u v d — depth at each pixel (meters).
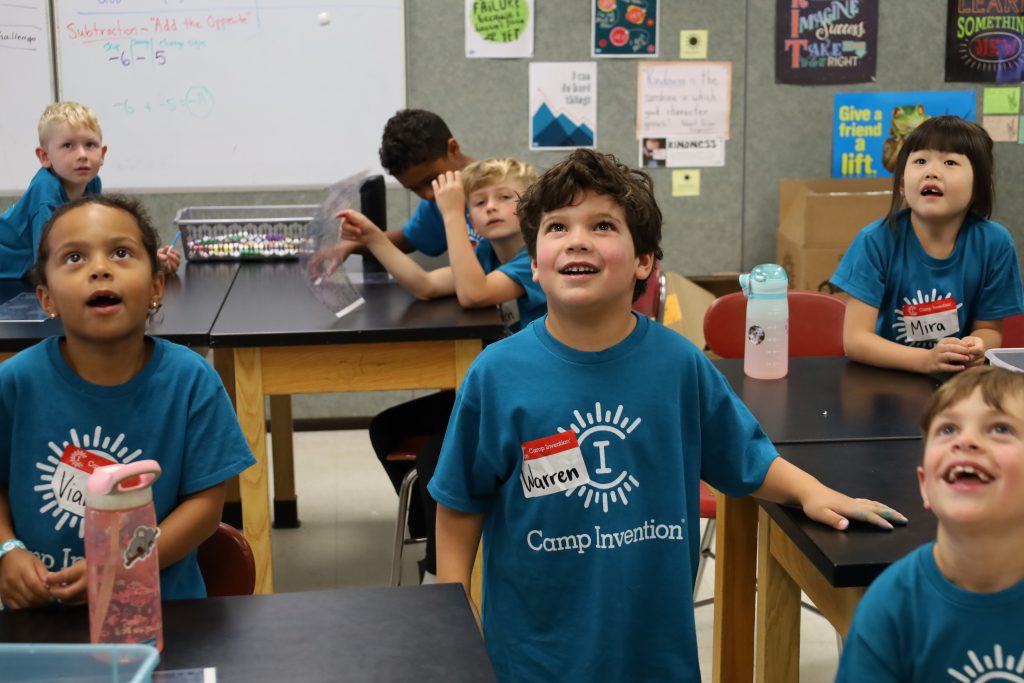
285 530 3.35
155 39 4.01
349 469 3.92
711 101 4.25
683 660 1.46
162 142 4.10
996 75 4.31
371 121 4.17
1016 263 2.22
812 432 1.77
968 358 2.03
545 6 4.14
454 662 1.09
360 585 2.95
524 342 1.47
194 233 3.28
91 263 1.32
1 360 2.36
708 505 2.28
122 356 1.40
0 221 3.07
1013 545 1.01
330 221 2.54
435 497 1.49
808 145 4.32
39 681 0.98
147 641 1.10
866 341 2.21
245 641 1.13
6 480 1.42
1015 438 1.00
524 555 1.46
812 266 3.95
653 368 1.44
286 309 2.59
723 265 4.40
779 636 1.82
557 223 1.42
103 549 1.08
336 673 1.06
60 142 3.13
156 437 1.41
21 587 1.24
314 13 4.05
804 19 4.21
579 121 4.23
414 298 2.73
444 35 4.13
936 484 1.03
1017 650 1.02
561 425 1.43
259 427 2.45
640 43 4.19
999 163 4.39
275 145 4.15
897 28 4.25
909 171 2.16
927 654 1.06
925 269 2.23
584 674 1.44
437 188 2.57
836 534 1.35
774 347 2.12
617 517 1.43
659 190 4.32
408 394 4.42
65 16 3.96
